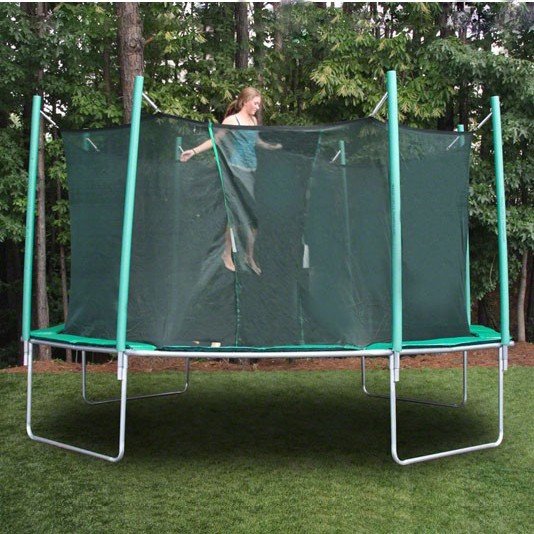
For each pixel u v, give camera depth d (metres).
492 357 7.28
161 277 3.50
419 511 2.90
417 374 6.09
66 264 10.75
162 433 4.13
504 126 8.06
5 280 11.54
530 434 4.13
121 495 3.07
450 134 3.80
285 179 3.52
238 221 3.50
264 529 2.70
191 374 6.11
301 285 3.50
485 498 3.07
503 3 8.55
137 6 7.40
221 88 8.78
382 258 3.57
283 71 9.57
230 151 3.52
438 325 3.68
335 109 9.06
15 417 4.48
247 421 4.43
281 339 3.46
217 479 3.29
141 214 3.56
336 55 8.88
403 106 8.37
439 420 4.48
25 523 2.75
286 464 3.54
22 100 8.98
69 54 8.51
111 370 6.50
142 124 3.56
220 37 9.55
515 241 8.42
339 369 6.52
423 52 8.80
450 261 3.76
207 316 3.46
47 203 10.20
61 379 5.73
